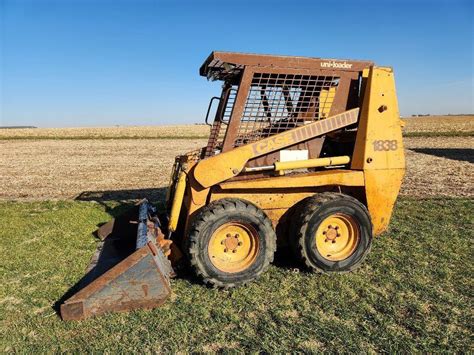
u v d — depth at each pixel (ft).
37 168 57.72
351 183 16.79
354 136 17.85
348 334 11.92
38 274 17.04
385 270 16.56
